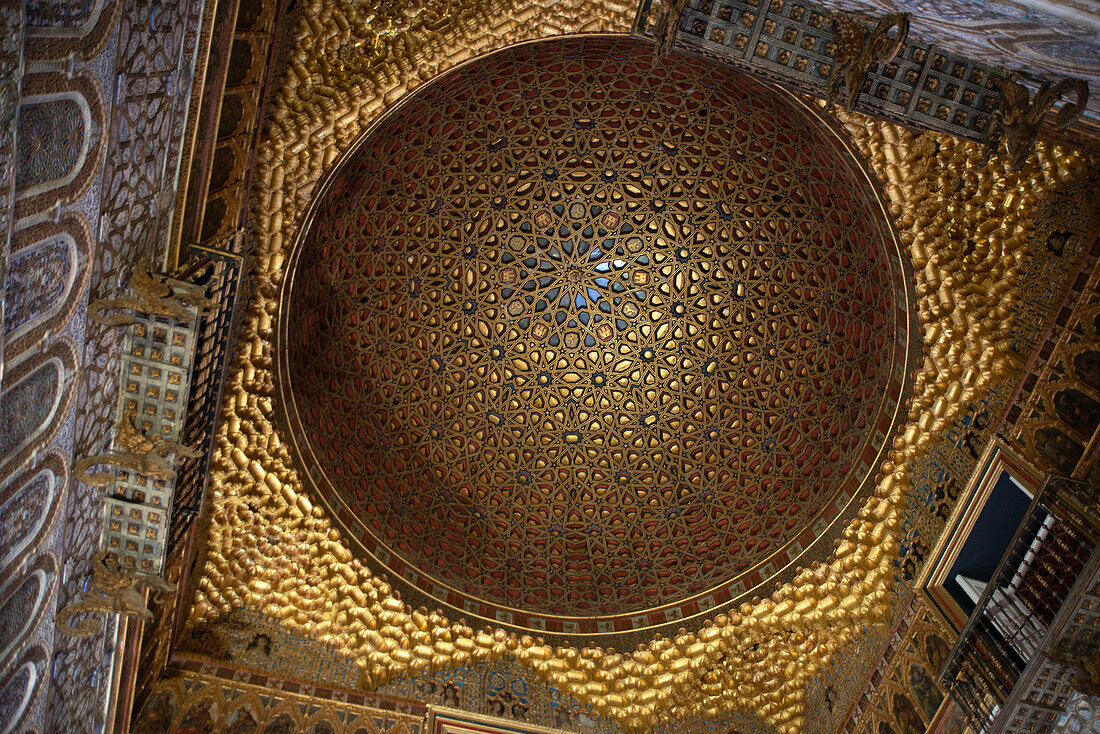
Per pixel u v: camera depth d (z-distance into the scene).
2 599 4.82
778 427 10.48
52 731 5.95
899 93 5.96
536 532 10.98
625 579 10.58
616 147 10.41
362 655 8.65
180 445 5.73
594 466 11.27
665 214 10.84
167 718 7.46
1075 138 6.45
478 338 11.20
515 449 11.25
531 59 8.56
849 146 7.97
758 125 9.38
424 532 10.26
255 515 8.34
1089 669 6.17
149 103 4.89
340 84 7.12
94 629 5.86
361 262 9.89
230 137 6.39
